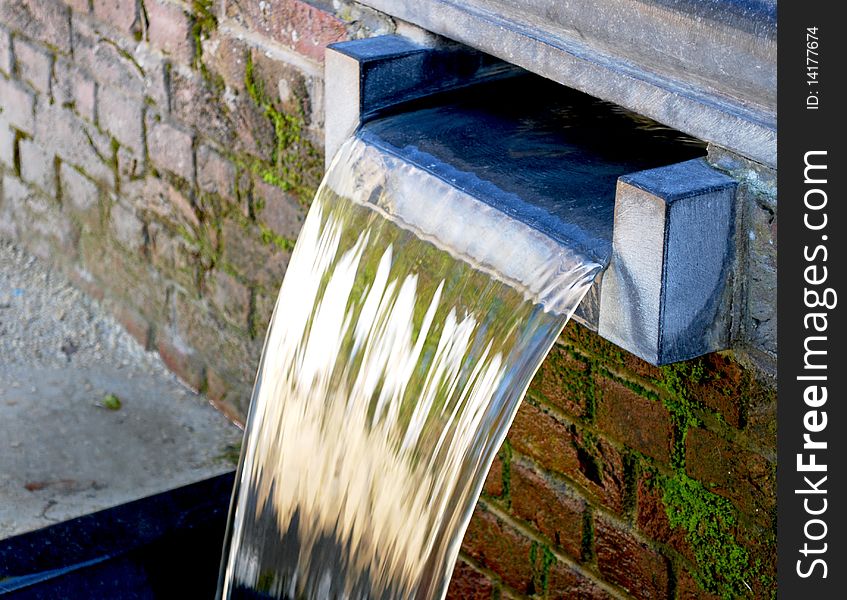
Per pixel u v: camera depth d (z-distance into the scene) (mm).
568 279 2223
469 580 3184
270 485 2861
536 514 2932
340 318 2713
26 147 4598
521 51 2479
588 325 2291
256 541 2852
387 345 2580
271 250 3627
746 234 2166
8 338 4312
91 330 4387
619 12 2238
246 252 3725
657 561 2658
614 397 2643
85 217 4410
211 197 3785
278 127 3436
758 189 2113
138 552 2613
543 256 2291
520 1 2465
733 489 2439
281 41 3322
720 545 2508
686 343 2188
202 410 4047
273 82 3393
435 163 2602
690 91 2156
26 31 4371
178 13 3656
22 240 4789
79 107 4246
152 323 4242
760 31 1993
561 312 2211
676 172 2145
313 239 2863
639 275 2139
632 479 2664
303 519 2760
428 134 2729
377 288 2631
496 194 2453
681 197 2057
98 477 3738
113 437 3902
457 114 2818
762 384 2289
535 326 2250
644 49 2215
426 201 2559
